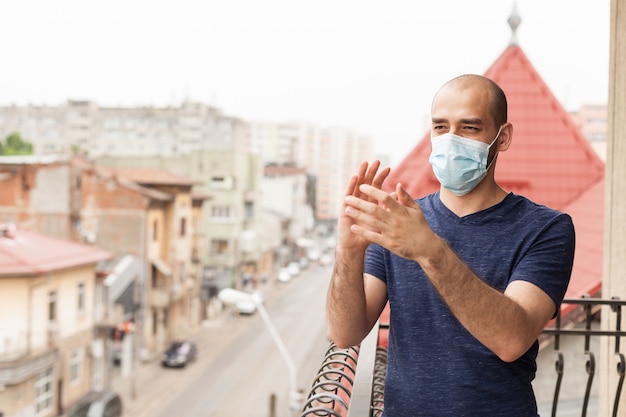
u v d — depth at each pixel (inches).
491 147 75.6
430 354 74.7
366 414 67.5
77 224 1328.7
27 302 858.8
